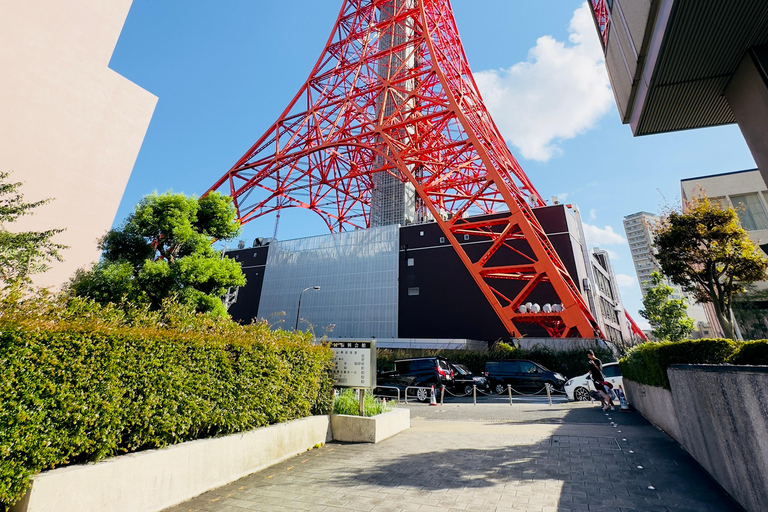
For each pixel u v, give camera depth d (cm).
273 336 684
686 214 1341
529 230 2669
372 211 5000
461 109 3148
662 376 727
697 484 453
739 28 667
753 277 1237
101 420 385
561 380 1934
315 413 790
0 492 296
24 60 1368
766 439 316
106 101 1605
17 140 1315
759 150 734
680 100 882
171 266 1179
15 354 324
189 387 487
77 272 1090
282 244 5181
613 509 386
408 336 3841
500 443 714
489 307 3559
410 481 488
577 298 2847
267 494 448
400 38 4794
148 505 397
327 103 4022
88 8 1592
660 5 686
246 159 4316
